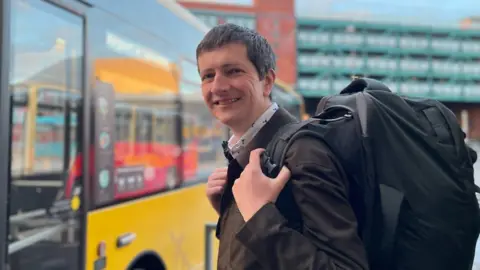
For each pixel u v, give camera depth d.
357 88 1.42
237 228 1.22
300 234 1.05
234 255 1.14
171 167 3.94
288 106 9.08
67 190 2.58
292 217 1.12
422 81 35.88
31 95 2.31
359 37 37.47
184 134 4.27
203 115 4.81
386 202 1.10
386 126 1.16
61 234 2.51
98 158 2.89
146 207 3.45
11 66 2.16
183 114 4.27
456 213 1.12
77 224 2.65
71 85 2.66
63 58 2.59
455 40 36.31
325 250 1.02
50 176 2.44
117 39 3.16
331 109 1.26
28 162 2.27
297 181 1.09
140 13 3.49
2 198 2.05
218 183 1.56
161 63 3.83
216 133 5.21
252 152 1.21
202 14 32.50
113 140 3.08
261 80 1.37
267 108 1.38
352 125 1.17
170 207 3.85
